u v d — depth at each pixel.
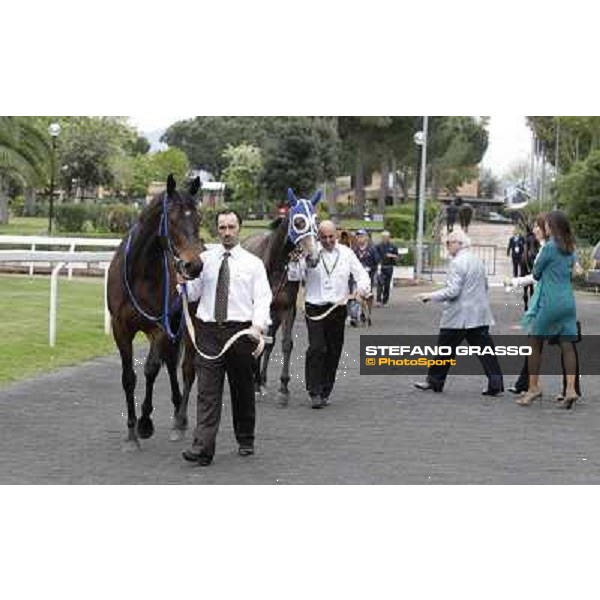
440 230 49.62
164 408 11.84
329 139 57.72
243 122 95.31
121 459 9.30
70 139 67.44
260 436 10.49
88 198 75.88
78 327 18.12
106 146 68.25
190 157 97.06
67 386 13.02
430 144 71.75
